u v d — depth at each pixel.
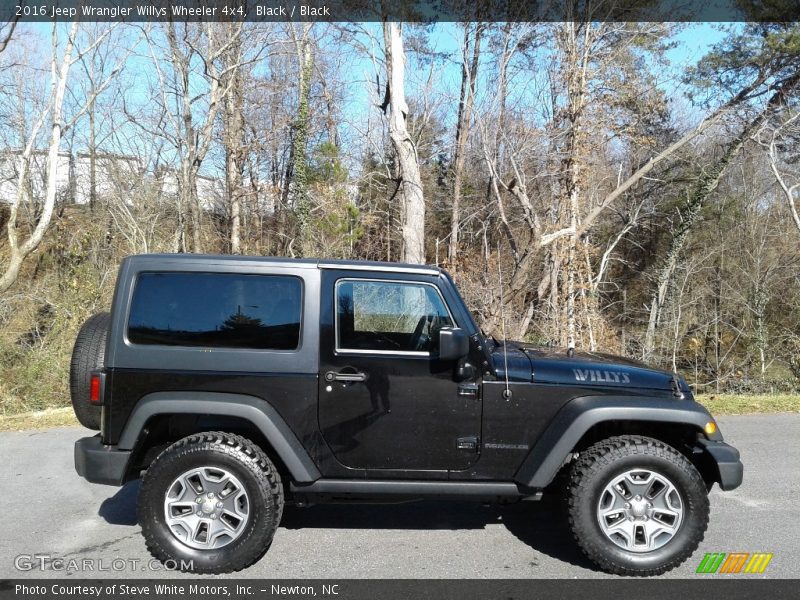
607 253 23.16
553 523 5.01
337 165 20.89
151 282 4.29
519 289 17.22
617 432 4.56
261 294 4.29
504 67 19.64
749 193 23.41
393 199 22.72
